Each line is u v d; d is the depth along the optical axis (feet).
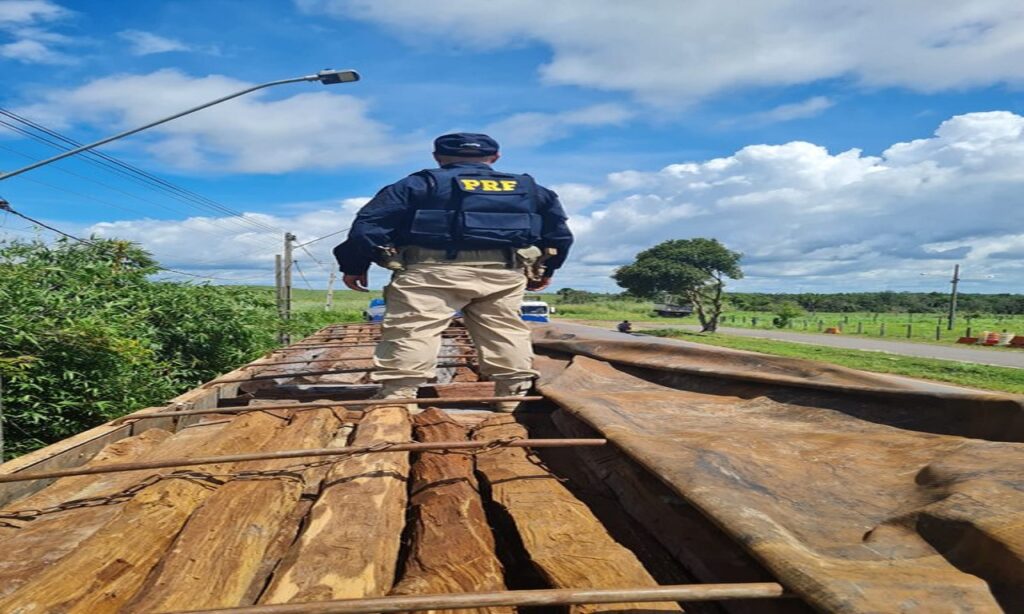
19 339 18.40
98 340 19.89
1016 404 6.92
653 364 13.28
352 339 27.86
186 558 5.57
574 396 10.36
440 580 5.19
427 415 11.12
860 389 8.59
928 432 7.62
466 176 11.12
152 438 9.96
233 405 14.79
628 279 167.02
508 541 6.88
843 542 5.08
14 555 5.96
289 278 61.21
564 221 12.18
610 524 7.16
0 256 25.89
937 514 4.96
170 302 30.32
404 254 11.32
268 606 4.23
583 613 4.70
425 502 7.01
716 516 5.29
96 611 4.90
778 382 9.93
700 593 4.36
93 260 31.42
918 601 4.01
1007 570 4.29
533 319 75.25
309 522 6.22
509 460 8.44
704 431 8.45
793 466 6.81
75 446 9.02
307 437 9.43
